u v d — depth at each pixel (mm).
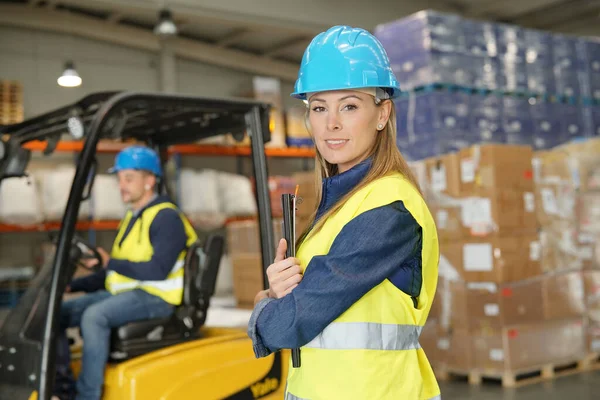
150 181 3971
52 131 3518
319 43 1588
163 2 10047
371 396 1430
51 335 2896
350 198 1508
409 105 6566
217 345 3553
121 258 3811
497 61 6875
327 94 1564
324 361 1468
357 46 1557
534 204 5727
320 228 1540
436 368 5898
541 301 5742
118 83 12133
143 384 3256
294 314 1419
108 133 3330
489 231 5520
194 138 4078
